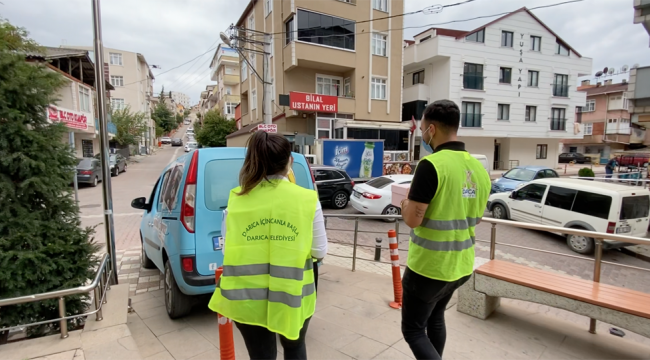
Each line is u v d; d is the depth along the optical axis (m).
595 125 41.16
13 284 3.07
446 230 1.90
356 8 20.47
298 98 18.97
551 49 28.08
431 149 2.17
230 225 1.61
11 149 3.19
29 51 3.46
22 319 3.19
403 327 2.13
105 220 4.23
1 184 3.06
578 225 7.17
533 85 27.81
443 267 1.91
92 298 3.77
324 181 11.09
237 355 2.82
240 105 29.30
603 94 40.16
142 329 3.30
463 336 2.97
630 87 6.94
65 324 2.78
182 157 3.85
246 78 27.11
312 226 1.62
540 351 2.75
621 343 2.88
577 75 29.41
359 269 5.41
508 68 26.73
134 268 5.58
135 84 43.50
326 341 2.95
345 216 5.00
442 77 25.16
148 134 45.78
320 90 21.67
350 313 3.50
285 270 1.53
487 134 26.31
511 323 3.21
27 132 3.17
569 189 7.63
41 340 2.71
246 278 1.55
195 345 3.00
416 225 1.88
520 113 27.39
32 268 3.20
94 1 3.99
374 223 9.52
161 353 2.86
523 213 8.74
